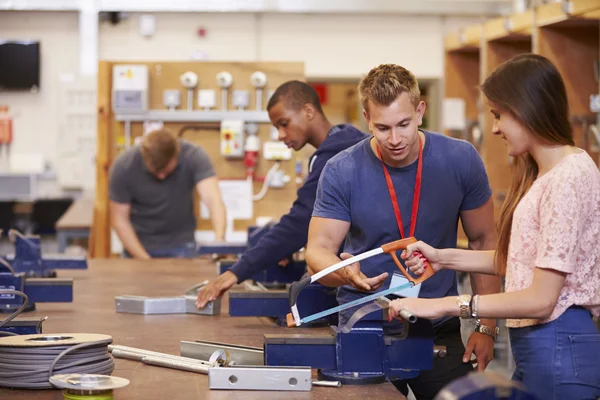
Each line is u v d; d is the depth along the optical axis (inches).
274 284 133.0
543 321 80.6
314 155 120.6
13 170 352.8
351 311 98.2
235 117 252.1
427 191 98.1
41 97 353.1
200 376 84.0
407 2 332.8
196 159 215.3
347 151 100.5
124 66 250.7
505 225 86.7
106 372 79.7
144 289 149.3
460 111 316.8
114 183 212.1
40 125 354.6
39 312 124.3
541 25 227.6
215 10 328.2
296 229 119.8
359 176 98.2
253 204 254.7
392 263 98.8
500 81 81.7
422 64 341.7
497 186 273.4
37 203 341.7
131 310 124.6
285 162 255.0
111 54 336.2
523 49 272.4
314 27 337.7
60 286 124.3
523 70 80.6
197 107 255.0
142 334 107.6
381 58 340.5
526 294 77.9
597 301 80.7
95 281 160.9
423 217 98.3
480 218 103.7
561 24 224.4
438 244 100.1
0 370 77.5
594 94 228.5
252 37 335.6
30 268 137.8
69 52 351.3
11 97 353.1
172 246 217.0
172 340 103.6
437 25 341.1
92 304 132.6
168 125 254.4
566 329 79.8
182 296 128.4
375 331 81.4
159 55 335.6
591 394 79.6
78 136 347.6
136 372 86.0
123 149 253.4
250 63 254.4
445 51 317.7
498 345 239.0
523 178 85.4
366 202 98.1
